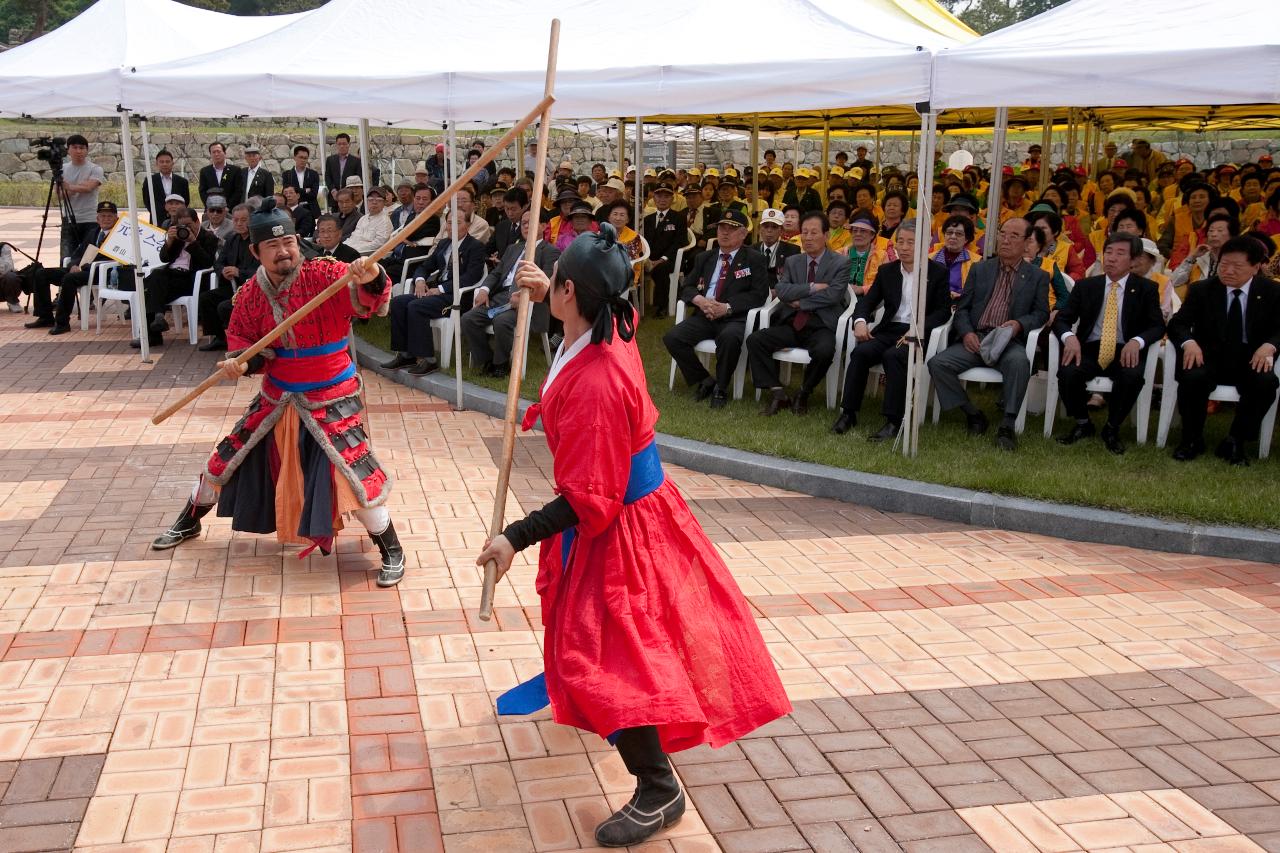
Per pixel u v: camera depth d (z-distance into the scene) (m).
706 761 3.60
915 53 6.26
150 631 4.41
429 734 3.70
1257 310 6.56
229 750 3.57
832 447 6.89
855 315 7.57
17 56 9.77
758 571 5.22
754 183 13.71
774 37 7.23
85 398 8.41
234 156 31.91
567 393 2.96
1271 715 3.94
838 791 3.43
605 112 7.24
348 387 4.87
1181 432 7.12
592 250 2.91
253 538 5.48
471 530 5.68
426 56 8.09
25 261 17.17
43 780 3.37
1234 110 18.06
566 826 3.21
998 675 4.21
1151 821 3.29
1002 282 7.27
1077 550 5.57
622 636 2.94
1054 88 5.98
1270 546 5.39
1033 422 7.76
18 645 4.26
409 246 10.81
